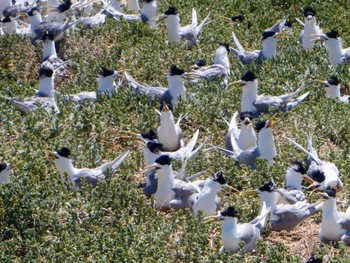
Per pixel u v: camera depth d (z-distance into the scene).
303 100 17.44
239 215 13.74
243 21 21.94
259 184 14.61
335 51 19.53
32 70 19.67
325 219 13.31
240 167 15.25
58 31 20.12
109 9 21.62
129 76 17.70
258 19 22.02
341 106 17.16
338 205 14.36
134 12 22.73
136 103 17.22
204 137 16.59
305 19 20.31
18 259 13.23
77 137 16.45
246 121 15.52
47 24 20.23
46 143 16.11
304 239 13.54
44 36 19.56
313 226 13.92
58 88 18.61
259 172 14.74
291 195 13.95
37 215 13.90
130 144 16.30
